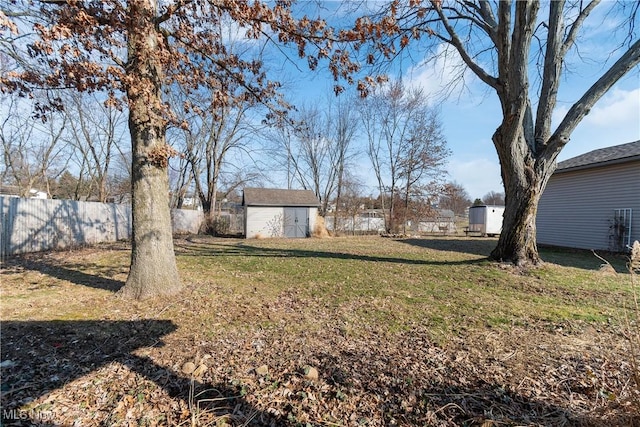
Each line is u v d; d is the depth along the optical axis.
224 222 20.77
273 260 8.23
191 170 21.02
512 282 5.55
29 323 3.36
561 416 1.97
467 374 2.48
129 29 3.71
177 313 3.75
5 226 8.63
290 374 2.47
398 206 22.69
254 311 3.95
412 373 2.50
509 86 5.72
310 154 25.98
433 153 22.25
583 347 2.97
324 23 4.54
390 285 5.41
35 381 2.28
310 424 1.94
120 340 3.00
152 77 4.12
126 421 1.93
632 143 11.94
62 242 10.63
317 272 6.59
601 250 10.92
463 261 7.61
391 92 21.55
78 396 2.14
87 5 3.48
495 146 6.69
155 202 4.41
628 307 4.14
